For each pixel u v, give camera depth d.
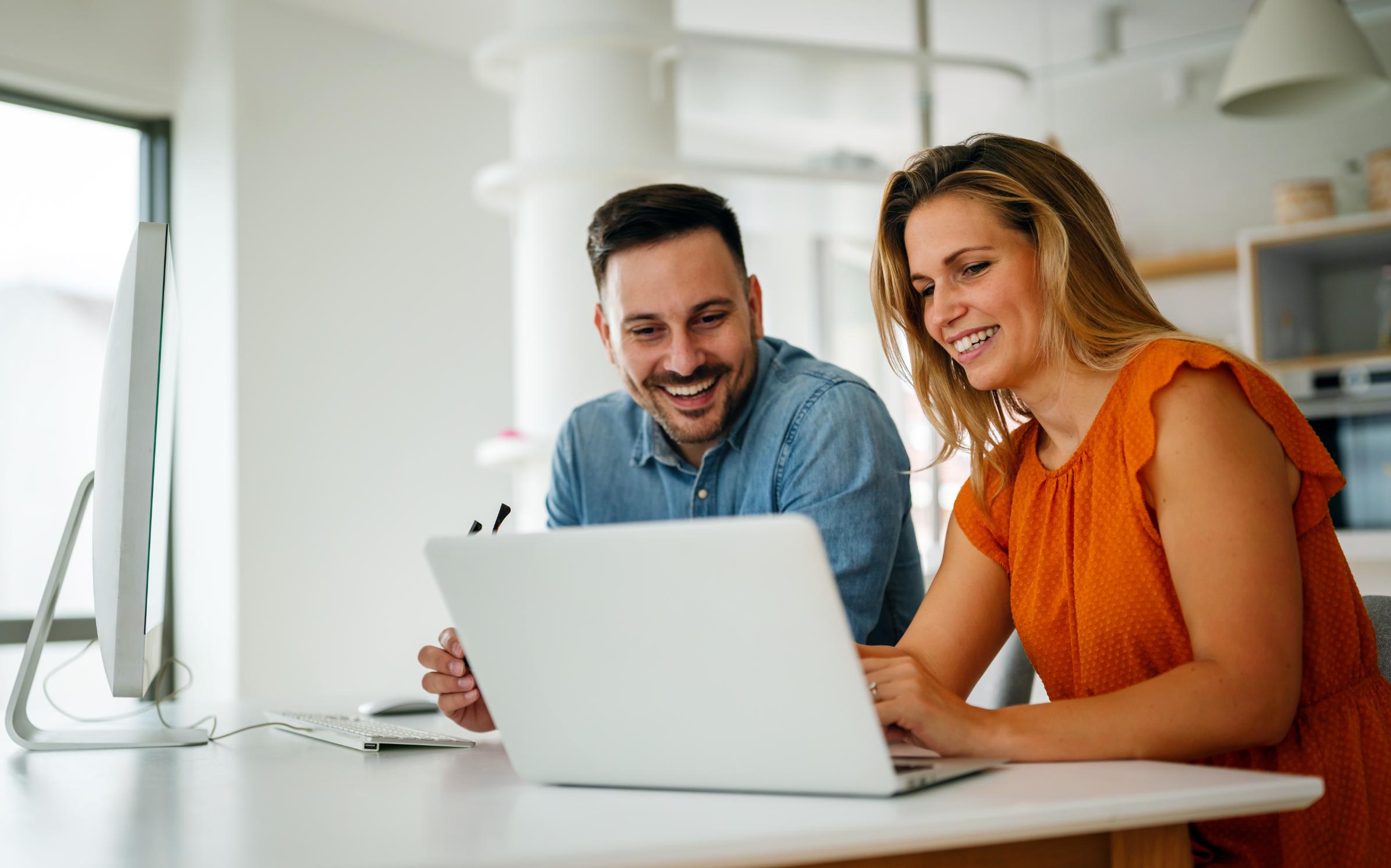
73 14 3.79
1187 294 4.82
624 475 1.88
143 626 1.25
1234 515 1.02
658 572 0.79
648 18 3.45
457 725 1.47
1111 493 1.14
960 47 4.86
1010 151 1.25
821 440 1.62
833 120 4.17
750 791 0.82
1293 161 4.67
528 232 3.46
